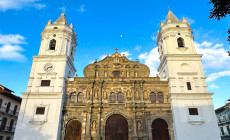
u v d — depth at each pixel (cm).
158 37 4741
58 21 4647
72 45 4619
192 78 3781
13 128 4791
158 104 3703
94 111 3662
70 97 3806
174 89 3666
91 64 4212
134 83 3903
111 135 3500
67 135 3488
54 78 3788
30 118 3412
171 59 3950
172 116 3566
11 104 4750
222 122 5856
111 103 3697
